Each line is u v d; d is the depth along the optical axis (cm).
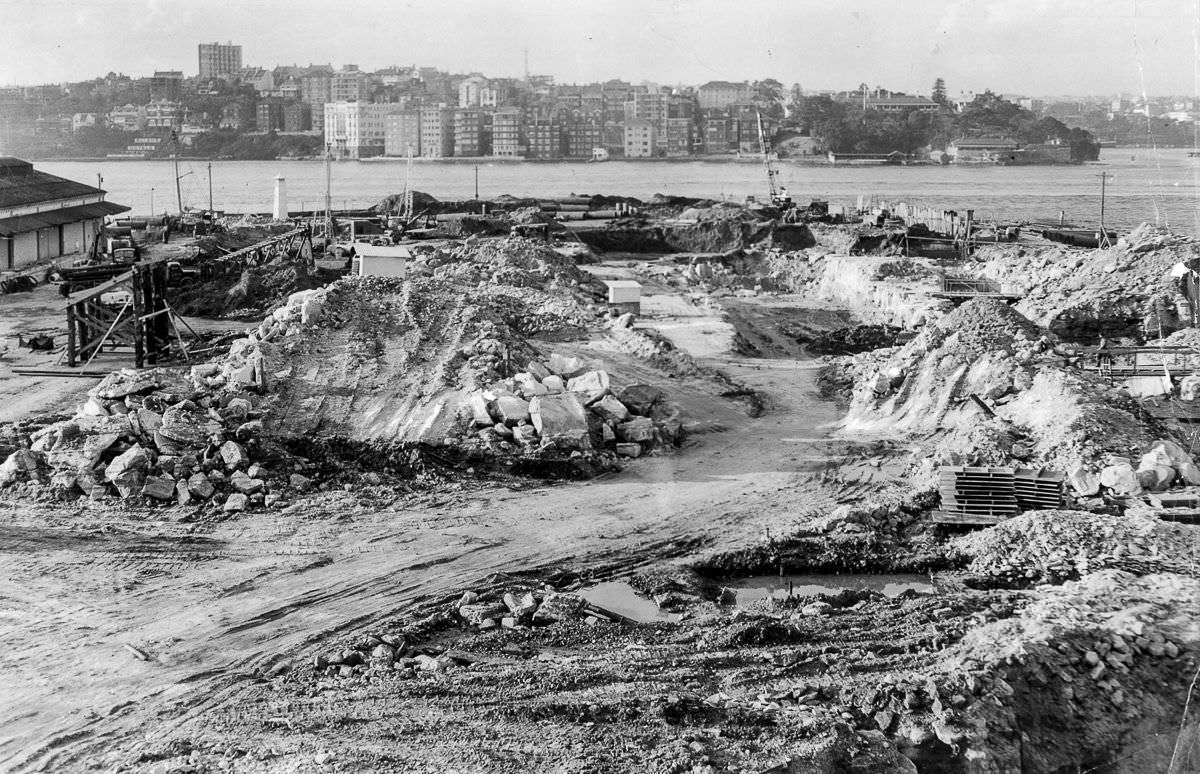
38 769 2159
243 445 3653
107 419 3631
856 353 5684
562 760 2148
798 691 2386
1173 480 3584
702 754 2166
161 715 2327
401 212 11962
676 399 4566
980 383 4288
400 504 3494
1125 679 2481
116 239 9369
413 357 4272
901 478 3753
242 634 2675
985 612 2792
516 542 3244
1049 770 2305
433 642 2678
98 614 2764
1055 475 3512
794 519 3419
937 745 2278
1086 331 5803
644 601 2938
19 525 3250
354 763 2138
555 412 3928
